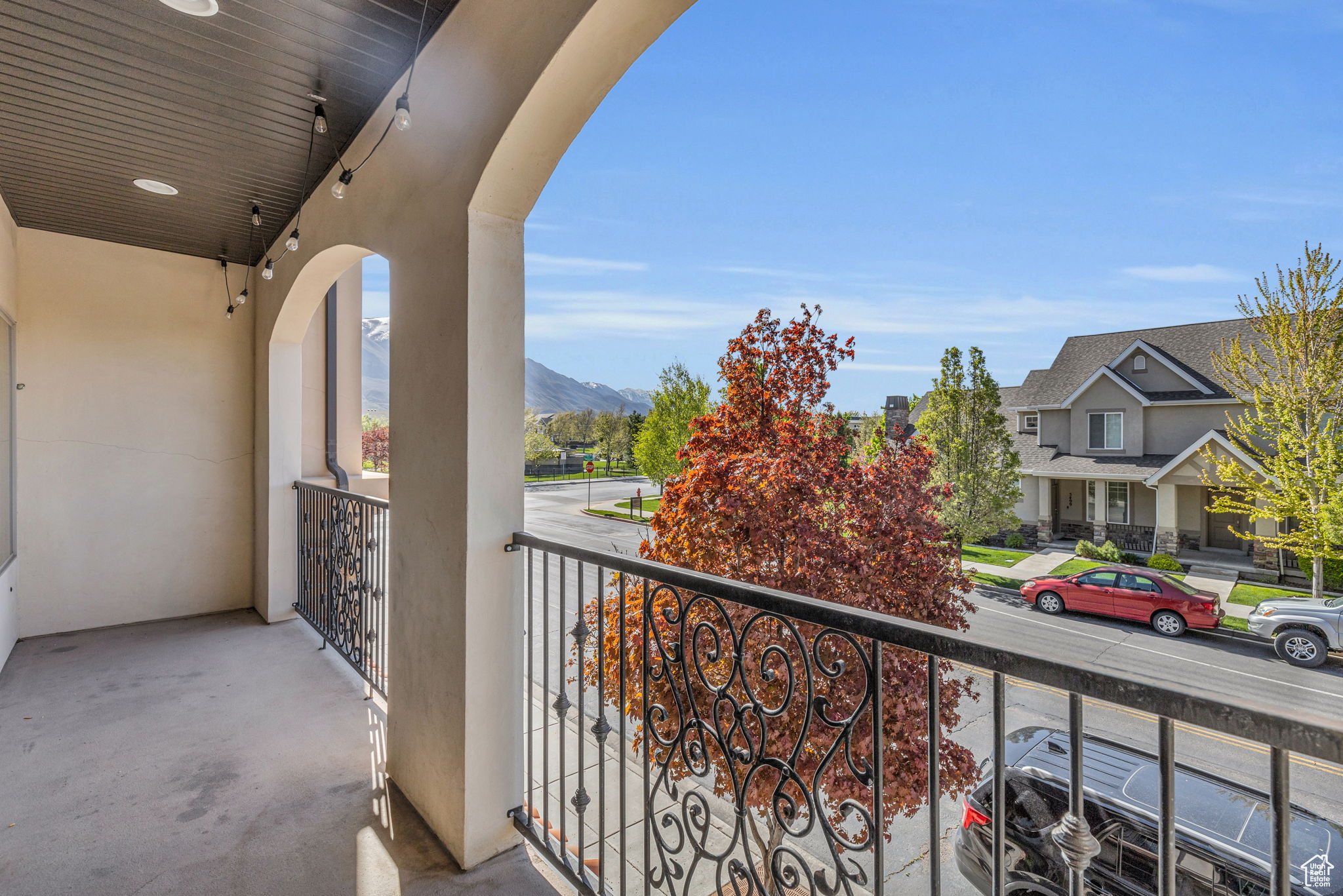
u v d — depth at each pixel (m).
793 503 3.53
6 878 1.84
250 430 4.81
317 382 5.16
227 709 3.04
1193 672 5.30
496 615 1.95
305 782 2.39
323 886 1.82
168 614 4.51
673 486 3.92
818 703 1.07
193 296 4.57
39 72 2.29
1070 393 14.05
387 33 2.07
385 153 2.46
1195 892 2.02
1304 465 7.25
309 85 2.38
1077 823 0.70
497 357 1.95
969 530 7.81
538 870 1.90
